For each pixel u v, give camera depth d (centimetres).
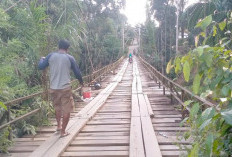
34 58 738
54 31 874
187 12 1003
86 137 525
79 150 454
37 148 444
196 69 199
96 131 570
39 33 701
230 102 181
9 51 550
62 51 504
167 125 609
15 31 682
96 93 1191
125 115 730
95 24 3372
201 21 186
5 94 496
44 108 637
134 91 1180
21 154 440
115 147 466
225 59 198
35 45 694
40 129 589
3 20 541
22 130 563
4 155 434
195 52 189
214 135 179
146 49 4859
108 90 1238
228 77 193
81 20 1186
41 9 689
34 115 616
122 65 3841
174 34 3262
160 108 806
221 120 176
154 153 414
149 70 2062
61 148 442
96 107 810
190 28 995
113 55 3731
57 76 491
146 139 480
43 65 500
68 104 498
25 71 690
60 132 529
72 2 1143
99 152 442
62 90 490
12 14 704
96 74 1576
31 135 556
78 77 512
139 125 581
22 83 603
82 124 599
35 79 762
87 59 1580
